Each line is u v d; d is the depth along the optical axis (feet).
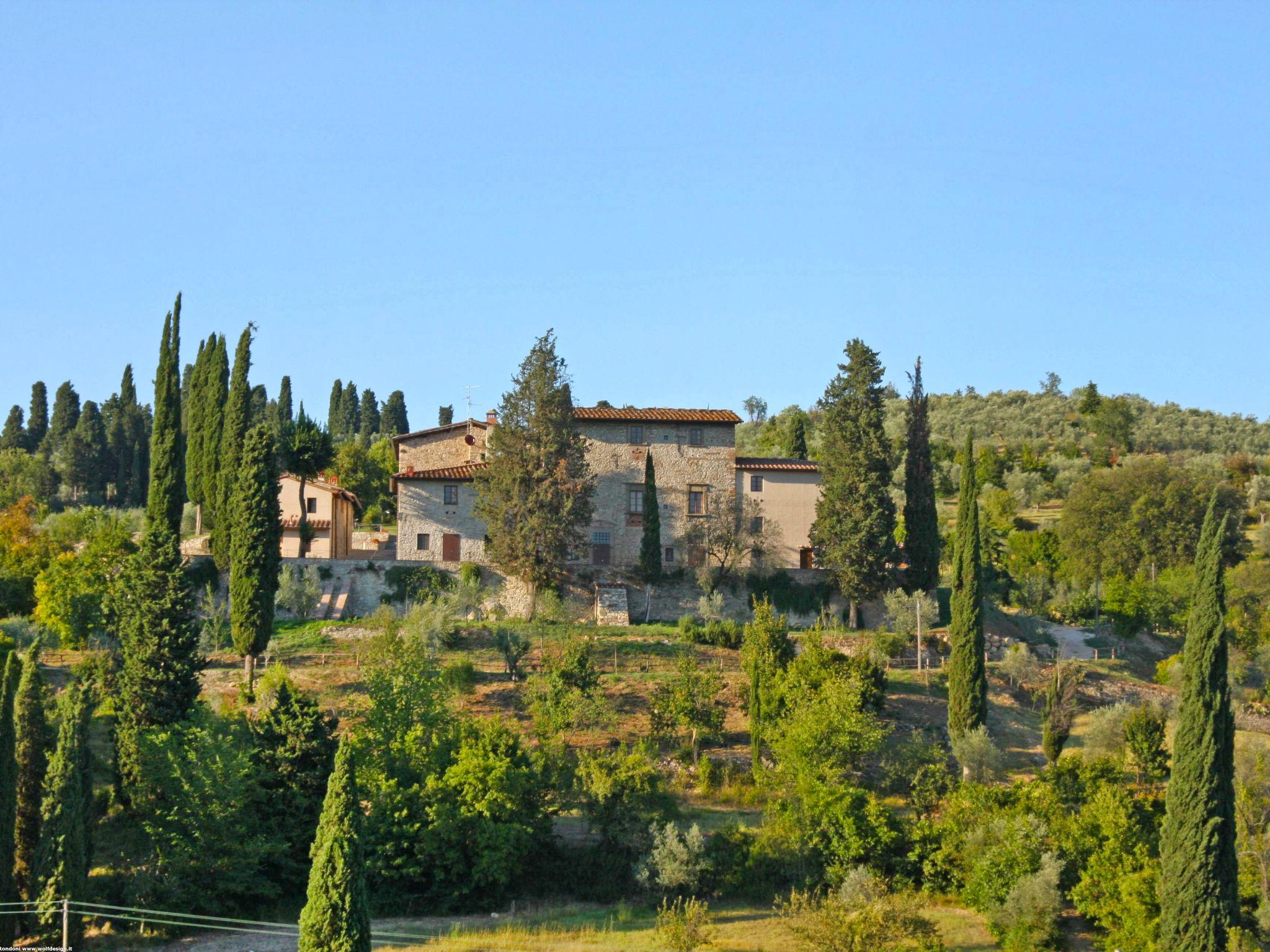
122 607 172.35
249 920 144.77
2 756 130.41
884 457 264.11
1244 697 238.48
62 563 228.84
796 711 184.44
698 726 192.44
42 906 129.59
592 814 162.71
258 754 159.94
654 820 160.66
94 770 161.89
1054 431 567.18
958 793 171.12
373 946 134.72
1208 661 135.33
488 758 159.33
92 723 170.71
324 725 166.30
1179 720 136.67
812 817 161.48
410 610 247.70
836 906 137.49
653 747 185.88
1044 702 222.28
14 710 139.74
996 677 231.91
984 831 155.53
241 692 196.34
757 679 194.39
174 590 169.58
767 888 155.43
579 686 198.08
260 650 200.13
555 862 159.12
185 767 150.51
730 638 237.66
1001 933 143.23
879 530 258.78
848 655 229.25
